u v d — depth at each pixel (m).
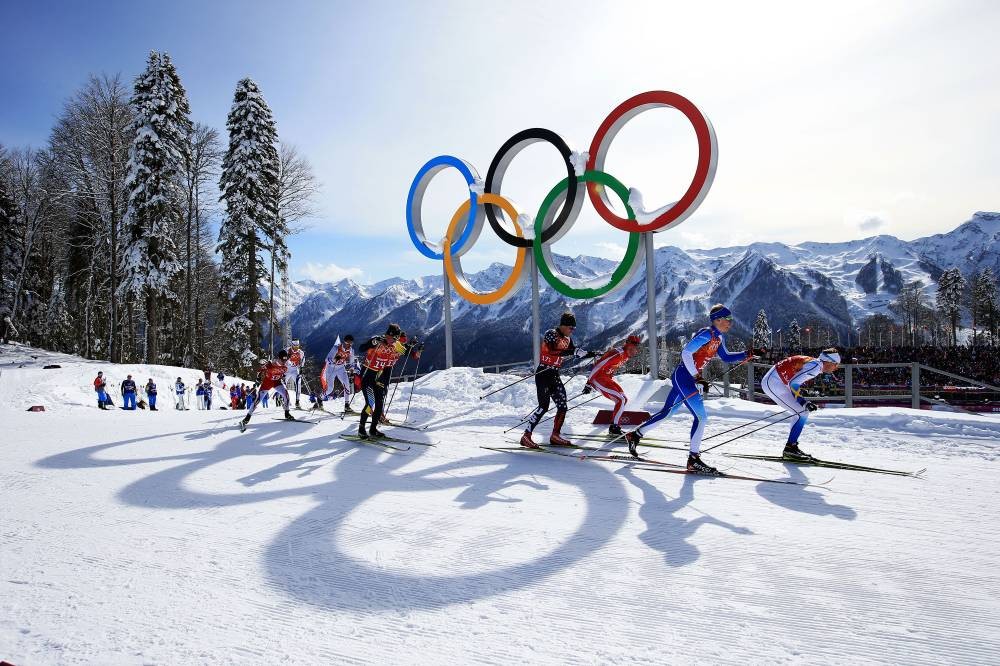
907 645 2.47
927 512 4.40
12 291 38.97
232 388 23.25
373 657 2.43
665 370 13.06
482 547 3.77
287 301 29.11
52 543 3.99
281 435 8.55
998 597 2.95
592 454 6.75
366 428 8.87
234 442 8.07
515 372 13.32
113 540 4.04
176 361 34.34
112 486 5.67
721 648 2.46
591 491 5.18
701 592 3.04
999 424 6.89
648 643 2.51
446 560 3.55
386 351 7.95
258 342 26.84
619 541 3.86
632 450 6.50
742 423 8.14
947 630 2.61
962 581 3.16
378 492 5.26
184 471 6.30
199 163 31.27
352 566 3.48
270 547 3.84
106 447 7.91
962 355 37.81
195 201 31.69
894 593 3.01
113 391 20.84
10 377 20.39
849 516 4.34
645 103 10.52
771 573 3.29
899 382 33.00
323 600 3.01
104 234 31.58
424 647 2.51
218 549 3.81
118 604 2.98
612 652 2.44
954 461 6.01
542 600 2.97
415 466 6.35
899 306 125.19
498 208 13.14
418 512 4.60
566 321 6.93
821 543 3.77
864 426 7.52
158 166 26.56
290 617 2.82
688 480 5.55
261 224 27.44
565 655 2.42
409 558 3.60
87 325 36.88
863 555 3.55
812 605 2.87
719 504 4.71
